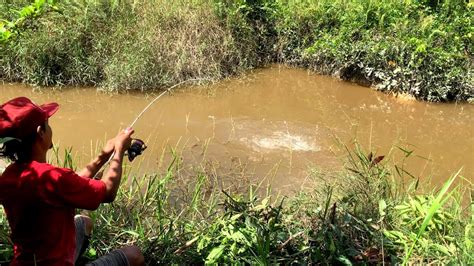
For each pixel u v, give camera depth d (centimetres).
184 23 835
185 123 675
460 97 766
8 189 230
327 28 882
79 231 298
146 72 766
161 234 347
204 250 336
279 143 620
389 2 871
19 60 773
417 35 793
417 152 619
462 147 640
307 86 816
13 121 227
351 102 764
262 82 822
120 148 272
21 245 238
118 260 283
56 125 661
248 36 871
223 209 423
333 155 589
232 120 686
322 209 374
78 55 781
